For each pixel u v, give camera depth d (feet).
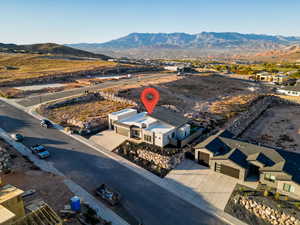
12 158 104.06
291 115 205.05
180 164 107.86
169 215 75.31
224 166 98.02
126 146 121.08
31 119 158.30
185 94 244.83
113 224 70.08
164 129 124.98
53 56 509.35
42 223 53.83
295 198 81.87
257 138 152.87
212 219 74.13
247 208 79.41
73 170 99.40
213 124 157.79
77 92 228.02
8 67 355.97
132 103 194.59
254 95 252.62
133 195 84.79
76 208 71.72
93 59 547.49
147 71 398.83
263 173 90.89
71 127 146.10
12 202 59.06
